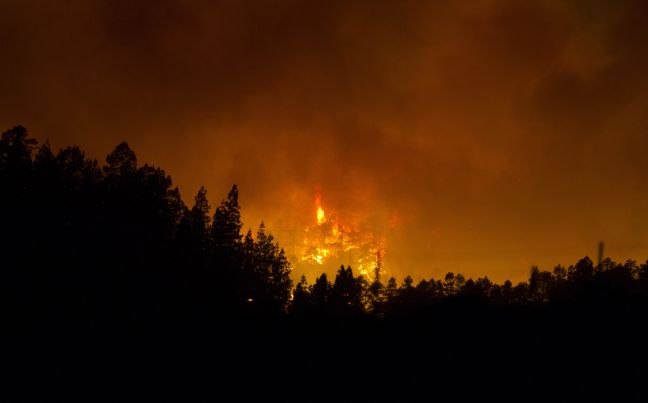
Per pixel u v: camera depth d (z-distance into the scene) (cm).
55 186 5481
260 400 4103
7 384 3956
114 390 4156
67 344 4478
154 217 5912
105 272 5200
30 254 4991
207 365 4681
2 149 5372
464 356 4641
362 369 4572
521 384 4084
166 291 5422
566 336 4878
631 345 4619
